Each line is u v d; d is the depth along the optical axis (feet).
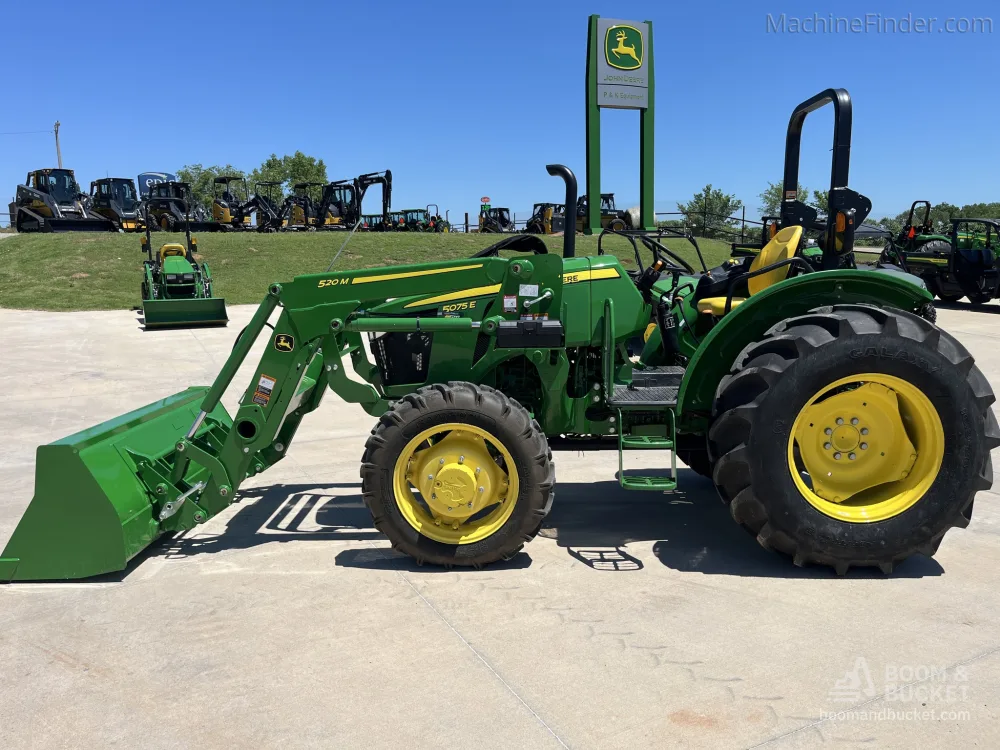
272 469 16.30
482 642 8.61
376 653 8.41
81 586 10.31
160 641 8.76
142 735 7.00
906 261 51.11
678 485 14.87
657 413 11.86
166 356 32.04
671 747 6.72
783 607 9.39
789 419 10.11
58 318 46.01
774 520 10.23
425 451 10.73
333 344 11.71
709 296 14.88
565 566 10.84
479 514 11.16
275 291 11.14
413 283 11.32
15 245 71.36
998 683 7.63
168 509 11.21
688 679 7.78
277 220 99.50
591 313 11.66
